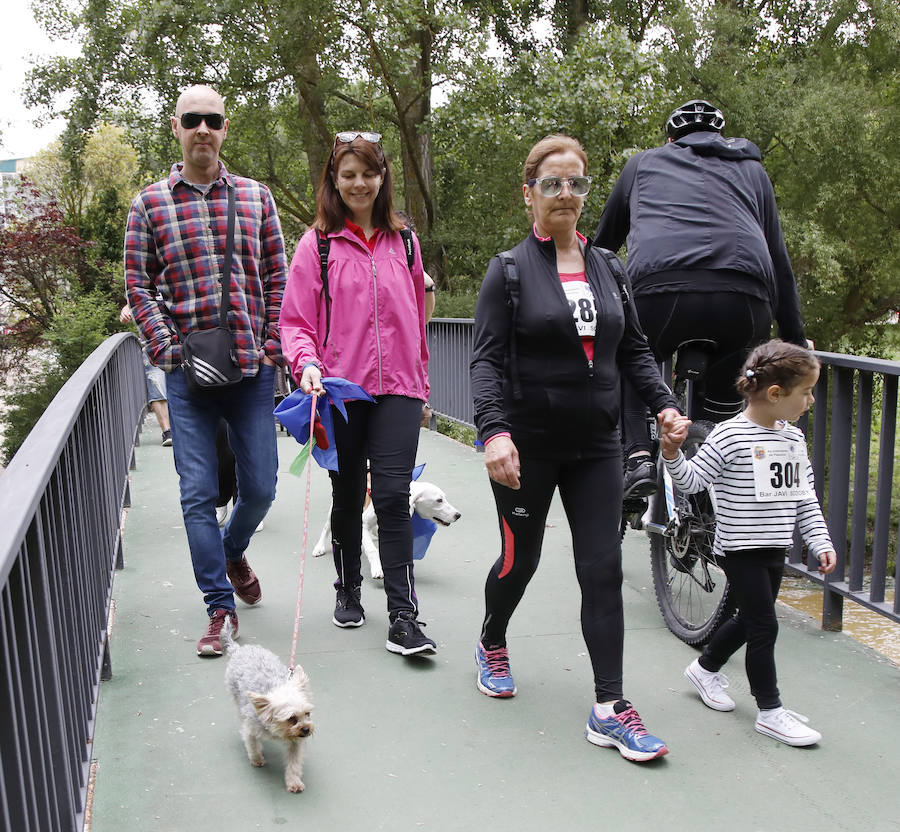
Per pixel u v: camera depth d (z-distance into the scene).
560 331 2.79
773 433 2.90
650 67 14.62
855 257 11.25
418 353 3.61
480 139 17.19
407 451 3.54
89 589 3.06
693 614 3.78
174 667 3.44
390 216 3.60
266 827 2.42
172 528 5.50
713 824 2.44
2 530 1.57
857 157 11.05
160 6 15.62
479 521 5.62
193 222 3.62
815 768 2.74
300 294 3.49
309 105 19.14
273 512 5.84
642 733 2.78
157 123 18.03
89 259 22.31
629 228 3.94
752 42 14.55
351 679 3.33
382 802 2.54
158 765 2.73
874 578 3.71
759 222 3.61
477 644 3.66
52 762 2.05
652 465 3.38
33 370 21.55
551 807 2.52
